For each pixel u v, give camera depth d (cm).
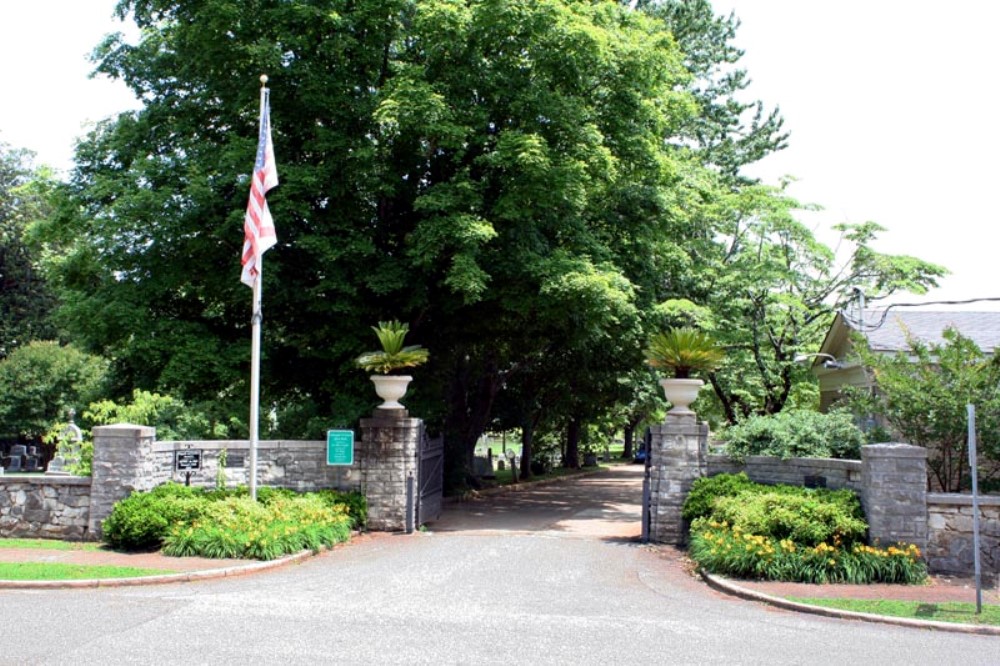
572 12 1850
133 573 1070
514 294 1858
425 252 1722
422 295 1853
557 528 1722
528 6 1747
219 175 1759
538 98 1798
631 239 2250
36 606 889
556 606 946
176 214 1738
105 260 1811
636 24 2072
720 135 3525
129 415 1602
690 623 877
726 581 1106
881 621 908
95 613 857
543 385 3147
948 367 1369
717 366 1797
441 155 1959
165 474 1441
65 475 1497
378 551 1352
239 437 1758
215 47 1812
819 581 1112
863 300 2136
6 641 738
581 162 1784
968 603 991
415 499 1609
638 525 1794
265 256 1808
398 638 775
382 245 1988
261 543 1209
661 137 2241
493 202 1862
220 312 2020
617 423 5316
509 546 1411
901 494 1185
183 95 2012
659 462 1489
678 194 2366
